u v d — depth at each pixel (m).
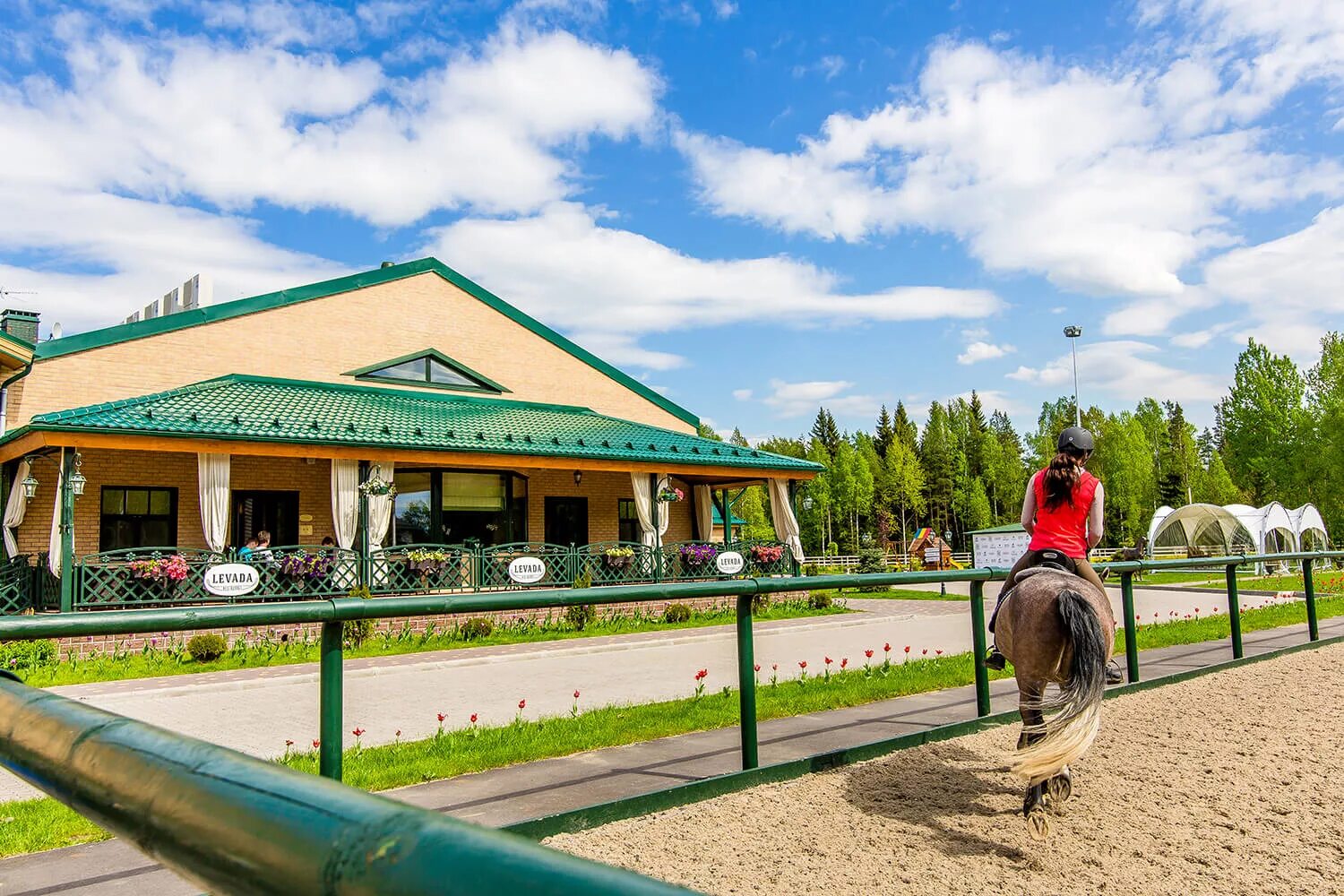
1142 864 4.52
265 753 7.80
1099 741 6.86
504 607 4.80
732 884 4.25
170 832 0.80
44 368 18.28
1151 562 9.09
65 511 15.31
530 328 25.30
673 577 22.61
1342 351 45.94
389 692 11.28
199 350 20.16
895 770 6.18
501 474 22.72
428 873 0.59
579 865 0.59
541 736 7.68
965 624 19.50
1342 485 45.75
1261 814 5.20
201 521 18.20
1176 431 83.19
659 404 27.53
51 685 11.83
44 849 5.00
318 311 21.84
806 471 24.55
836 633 17.73
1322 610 17.55
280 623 4.04
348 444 17.78
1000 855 4.64
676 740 7.36
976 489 78.56
